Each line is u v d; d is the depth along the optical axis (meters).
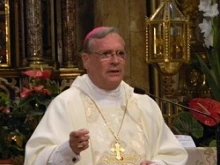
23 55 23.95
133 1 24.48
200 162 15.10
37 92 17.69
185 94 23.98
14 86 23.59
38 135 11.58
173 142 12.45
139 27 24.45
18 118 17.69
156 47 19.89
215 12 20.73
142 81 24.31
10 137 17.39
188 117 19.44
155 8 24.28
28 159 11.44
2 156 17.45
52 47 24.23
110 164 11.64
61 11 24.48
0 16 24.05
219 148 12.70
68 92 12.25
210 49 23.47
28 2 23.75
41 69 21.03
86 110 12.10
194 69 24.06
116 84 12.10
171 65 19.84
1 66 23.73
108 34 11.88
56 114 11.87
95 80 12.20
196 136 19.33
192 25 24.09
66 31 24.30
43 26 24.23
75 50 24.36
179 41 19.89
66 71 23.84
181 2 24.06
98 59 11.88
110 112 12.17
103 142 11.83
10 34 24.00
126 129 12.05
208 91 24.00
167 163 12.07
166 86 19.91
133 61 24.36
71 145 10.87
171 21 19.81
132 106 12.37
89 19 25.33
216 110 15.40
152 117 12.37
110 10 24.31
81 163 11.58
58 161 10.97
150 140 12.17
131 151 11.87
